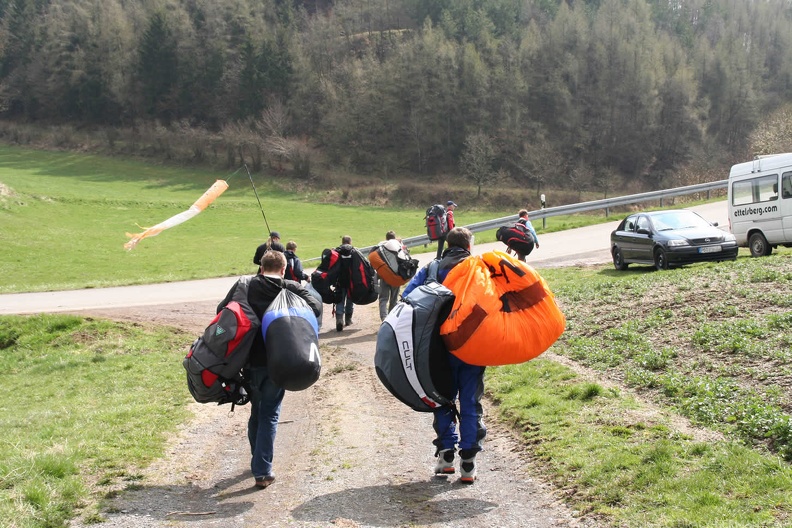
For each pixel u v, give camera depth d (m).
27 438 8.12
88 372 13.53
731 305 10.93
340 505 5.87
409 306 6.07
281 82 98.06
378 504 5.86
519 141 84.19
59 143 98.69
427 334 5.98
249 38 99.00
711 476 5.43
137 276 34.09
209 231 52.41
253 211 63.91
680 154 82.38
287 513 5.73
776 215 18.72
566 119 85.56
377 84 89.81
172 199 69.56
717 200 39.50
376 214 63.53
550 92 86.88
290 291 6.46
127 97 103.50
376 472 6.75
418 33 102.56
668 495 5.23
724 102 84.38
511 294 6.18
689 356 9.02
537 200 74.06
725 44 90.19
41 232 47.38
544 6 117.75
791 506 4.76
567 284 17.00
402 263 14.88
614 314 12.09
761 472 5.41
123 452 7.38
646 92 83.38
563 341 11.16
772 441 6.13
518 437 7.43
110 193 70.62
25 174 82.31
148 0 110.19
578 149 86.00
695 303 11.58
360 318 17.53
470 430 6.13
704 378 7.93
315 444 7.95
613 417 7.32
